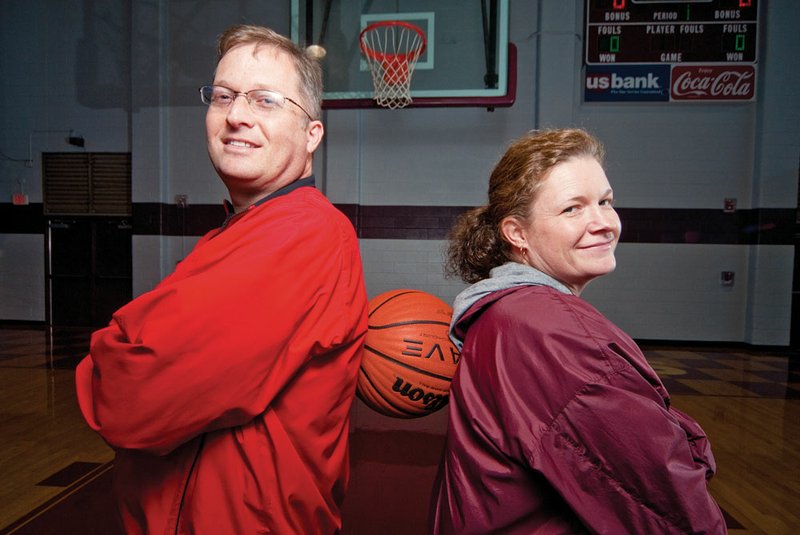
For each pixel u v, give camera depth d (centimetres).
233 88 75
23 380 334
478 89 470
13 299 576
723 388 340
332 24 484
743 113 491
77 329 547
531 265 73
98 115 557
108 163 559
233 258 61
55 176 566
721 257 499
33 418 260
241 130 75
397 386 78
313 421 66
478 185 515
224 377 57
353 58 483
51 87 560
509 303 63
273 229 64
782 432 256
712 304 500
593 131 505
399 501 155
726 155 495
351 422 239
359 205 526
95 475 191
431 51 482
